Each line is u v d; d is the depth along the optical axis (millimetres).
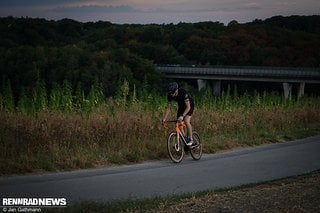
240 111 24109
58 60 115062
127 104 20375
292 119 25984
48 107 18141
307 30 175000
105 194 9281
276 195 8141
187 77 125438
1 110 17047
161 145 15039
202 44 156625
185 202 8047
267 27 156500
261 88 123875
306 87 116188
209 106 24406
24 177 10773
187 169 12727
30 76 106250
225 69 116938
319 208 7156
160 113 18719
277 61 141500
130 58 121375
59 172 11641
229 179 11297
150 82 115000
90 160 12734
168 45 159375
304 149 17562
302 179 10422
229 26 174125
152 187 10133
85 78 103250
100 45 162375
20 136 13195
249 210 7113
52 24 190000
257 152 16578
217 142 17281
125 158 13688
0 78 108438
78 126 14758
